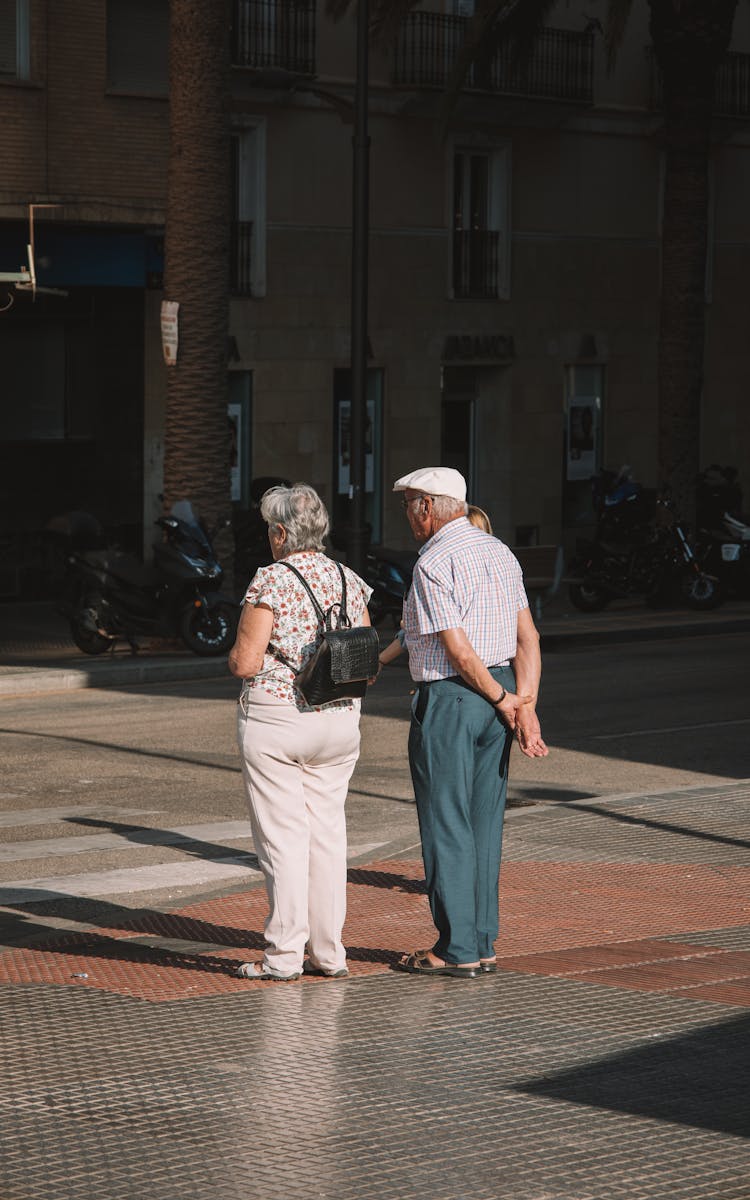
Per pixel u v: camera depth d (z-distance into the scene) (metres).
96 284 29.83
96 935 9.61
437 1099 6.42
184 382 24.73
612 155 39.81
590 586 30.00
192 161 24.52
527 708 8.20
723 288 42.94
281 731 8.08
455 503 8.21
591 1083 6.60
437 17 35.06
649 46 40.06
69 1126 6.13
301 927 8.29
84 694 21.03
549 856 11.59
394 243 35.69
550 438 39.31
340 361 34.97
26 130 27.28
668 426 31.39
